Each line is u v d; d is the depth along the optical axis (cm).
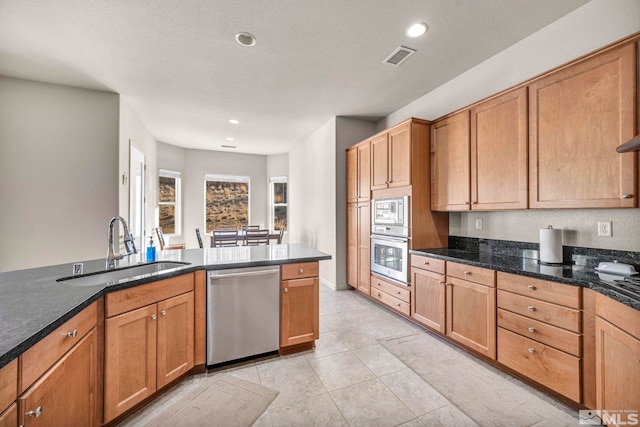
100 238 304
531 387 188
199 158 642
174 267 207
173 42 227
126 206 345
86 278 173
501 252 252
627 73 154
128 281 156
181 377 196
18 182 277
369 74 286
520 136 208
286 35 220
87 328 130
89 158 302
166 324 179
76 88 300
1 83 273
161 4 184
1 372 79
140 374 163
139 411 166
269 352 228
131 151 371
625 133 155
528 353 181
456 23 208
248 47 236
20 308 112
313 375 205
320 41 229
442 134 282
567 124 180
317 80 299
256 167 698
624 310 129
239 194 684
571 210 204
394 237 312
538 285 176
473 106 247
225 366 216
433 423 156
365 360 226
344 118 422
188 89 315
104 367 146
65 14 191
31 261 280
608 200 162
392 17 200
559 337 164
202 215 644
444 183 279
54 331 104
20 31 208
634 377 124
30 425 90
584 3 190
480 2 186
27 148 280
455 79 294
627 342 127
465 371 209
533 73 222
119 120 319
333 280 428
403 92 330
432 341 259
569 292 160
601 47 167
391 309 341
